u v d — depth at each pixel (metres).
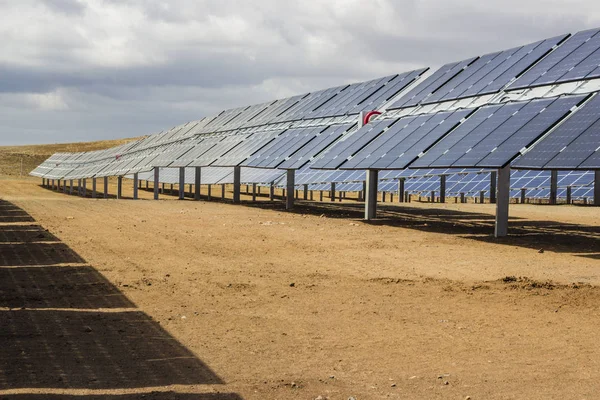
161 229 27.95
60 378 8.79
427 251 21.80
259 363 9.65
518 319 12.37
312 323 12.11
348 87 51.16
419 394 8.32
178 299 14.17
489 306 13.48
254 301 14.01
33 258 19.72
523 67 30.78
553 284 15.62
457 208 43.81
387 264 19.09
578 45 29.25
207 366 9.47
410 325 11.97
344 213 38.34
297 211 39.44
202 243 23.47
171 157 62.25
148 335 11.16
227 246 22.73
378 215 36.62
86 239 24.30
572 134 22.41
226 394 8.27
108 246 22.45
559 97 25.88
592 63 26.50
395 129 34.53
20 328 11.47
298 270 18.00
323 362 9.73
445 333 11.41
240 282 16.16
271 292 14.95
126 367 9.36
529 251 21.81
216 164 50.03
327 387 8.59
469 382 8.80
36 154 154.38
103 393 8.21
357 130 38.78
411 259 20.06
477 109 30.17
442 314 12.82
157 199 54.25
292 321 12.27
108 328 11.59
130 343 10.63
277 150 44.81
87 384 8.55
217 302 13.88
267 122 57.91
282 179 50.41
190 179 59.12
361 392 8.40
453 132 29.03
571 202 52.25
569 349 10.38
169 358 9.84
